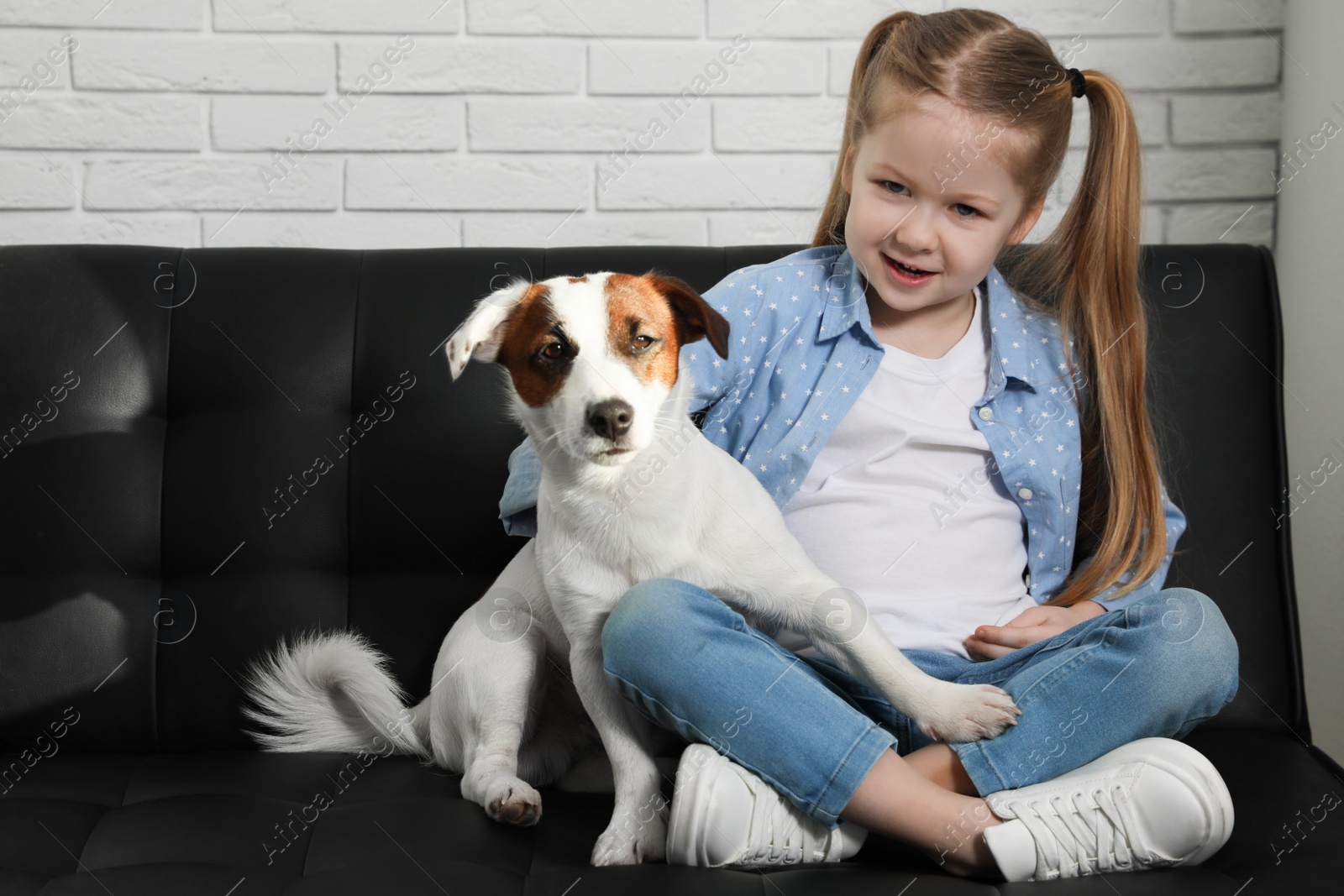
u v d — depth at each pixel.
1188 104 1.86
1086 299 1.43
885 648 1.13
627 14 1.88
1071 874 1.00
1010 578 1.36
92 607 1.46
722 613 1.10
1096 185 1.43
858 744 1.03
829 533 1.33
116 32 1.83
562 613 1.23
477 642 1.32
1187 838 0.98
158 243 1.87
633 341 1.19
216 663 1.47
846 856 1.07
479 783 1.21
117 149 1.85
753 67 1.88
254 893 1.01
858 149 1.39
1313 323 1.77
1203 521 1.47
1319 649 1.78
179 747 1.47
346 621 1.51
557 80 1.88
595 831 1.17
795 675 1.07
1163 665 1.07
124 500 1.49
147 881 1.02
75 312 1.53
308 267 1.59
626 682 1.09
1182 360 1.51
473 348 1.21
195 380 1.53
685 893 0.96
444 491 1.51
